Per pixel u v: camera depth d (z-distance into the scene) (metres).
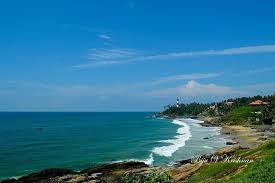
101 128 190.38
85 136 141.75
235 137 124.62
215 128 176.50
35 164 77.31
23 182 58.25
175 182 48.09
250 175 33.53
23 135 146.38
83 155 89.50
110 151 95.94
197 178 46.09
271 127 165.50
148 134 149.00
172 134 146.88
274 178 30.48
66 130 175.00
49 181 57.41
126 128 189.25
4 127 196.38
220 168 47.12
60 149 101.50
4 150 99.50
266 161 37.75
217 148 96.25
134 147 103.44
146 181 32.91
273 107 197.75
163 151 93.12
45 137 138.00
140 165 68.00
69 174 62.38
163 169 60.66
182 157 82.75
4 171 69.62
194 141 116.00
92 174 63.28
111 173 63.25
